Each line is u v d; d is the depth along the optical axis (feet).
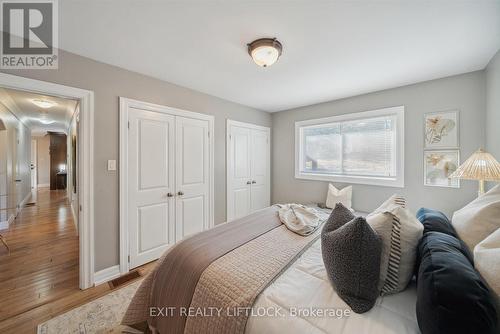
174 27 5.23
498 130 6.30
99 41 5.80
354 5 4.48
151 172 8.23
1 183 11.80
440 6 4.47
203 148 10.07
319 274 3.72
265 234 5.53
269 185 13.75
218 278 3.56
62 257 8.48
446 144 7.93
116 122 7.26
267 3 4.44
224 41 5.82
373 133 9.91
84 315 5.43
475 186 7.46
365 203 10.00
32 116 15.38
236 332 2.90
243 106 12.01
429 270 2.51
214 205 10.59
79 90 6.45
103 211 7.02
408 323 2.66
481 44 5.88
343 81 8.51
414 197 8.64
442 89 8.02
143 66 7.30
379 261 3.07
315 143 12.05
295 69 7.50
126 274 7.43
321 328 2.62
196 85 9.06
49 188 26.63
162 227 8.61
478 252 2.73
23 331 4.91
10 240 10.16
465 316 2.00
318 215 7.37
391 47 6.07
